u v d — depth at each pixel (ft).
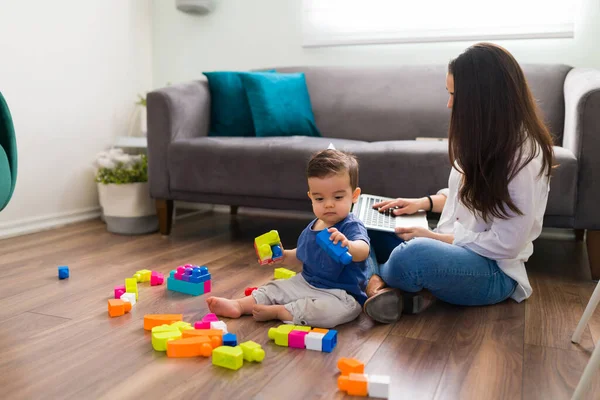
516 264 5.13
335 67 9.25
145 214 8.41
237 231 8.70
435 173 6.72
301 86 9.00
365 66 9.11
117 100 10.12
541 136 4.72
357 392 3.38
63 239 7.97
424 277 4.71
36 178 8.53
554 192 6.13
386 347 4.15
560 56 8.50
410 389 3.47
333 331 4.19
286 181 7.34
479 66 4.64
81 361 3.86
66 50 8.95
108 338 4.30
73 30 9.05
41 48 8.48
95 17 9.48
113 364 3.81
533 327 4.61
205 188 7.79
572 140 6.32
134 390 3.43
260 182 7.48
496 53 4.67
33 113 8.41
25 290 5.54
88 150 9.52
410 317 4.86
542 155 4.83
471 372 3.72
